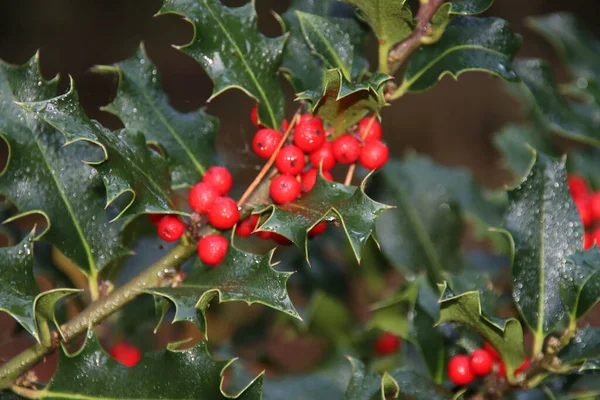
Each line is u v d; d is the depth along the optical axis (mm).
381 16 578
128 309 700
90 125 546
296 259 744
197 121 605
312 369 717
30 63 582
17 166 581
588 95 727
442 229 719
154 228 638
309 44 593
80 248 586
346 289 752
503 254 763
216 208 561
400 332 647
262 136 571
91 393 555
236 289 552
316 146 568
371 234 541
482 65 587
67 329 570
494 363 606
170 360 554
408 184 728
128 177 553
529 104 770
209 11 579
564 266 585
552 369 583
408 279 687
